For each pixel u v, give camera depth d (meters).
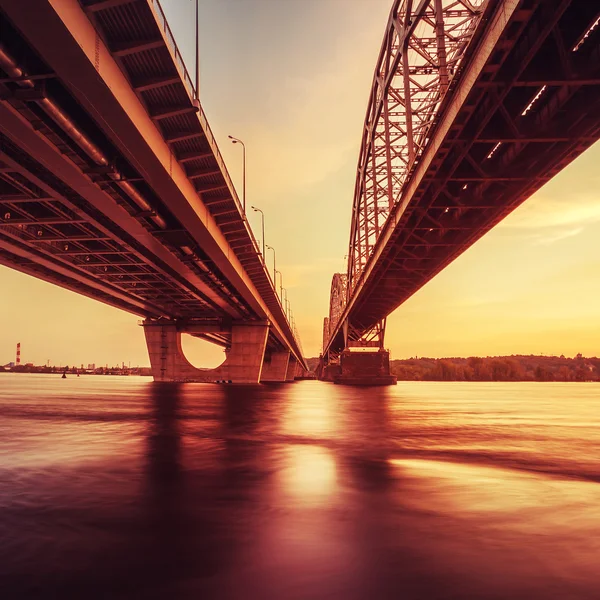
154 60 23.44
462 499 9.57
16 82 21.77
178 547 6.89
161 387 75.62
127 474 11.72
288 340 147.75
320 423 24.95
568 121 32.41
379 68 66.19
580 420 28.69
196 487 10.47
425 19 42.31
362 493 10.03
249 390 68.94
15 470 12.00
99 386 79.19
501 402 50.88
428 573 6.02
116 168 31.22
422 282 74.38
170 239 44.97
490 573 6.02
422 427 23.70
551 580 5.82
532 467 13.16
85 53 19.56
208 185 38.56
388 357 111.69
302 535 7.39
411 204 45.22
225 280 67.38
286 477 11.58
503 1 24.14
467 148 35.22
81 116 26.66
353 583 5.73
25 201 37.75
